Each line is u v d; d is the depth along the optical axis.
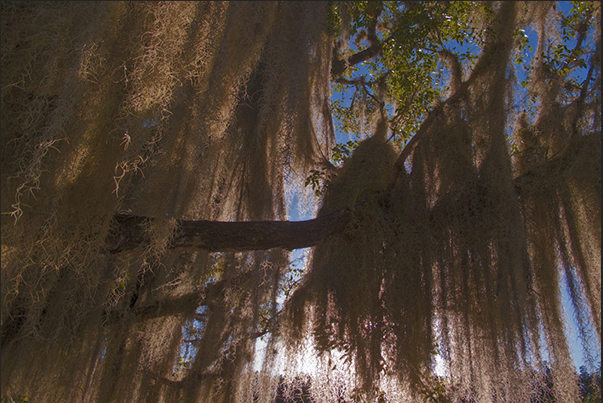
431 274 2.85
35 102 1.91
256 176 3.20
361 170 3.34
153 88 2.02
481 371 2.83
